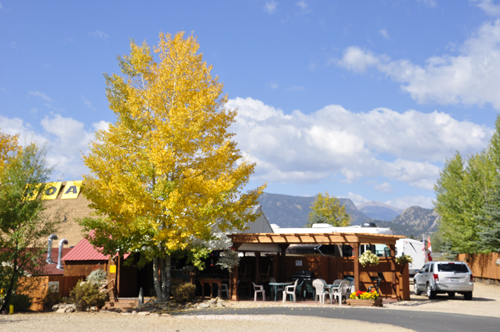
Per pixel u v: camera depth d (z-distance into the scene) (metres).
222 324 13.67
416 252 33.56
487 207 35.88
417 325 13.38
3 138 23.81
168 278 20.41
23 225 18.98
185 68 19.22
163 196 18.27
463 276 22.41
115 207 17.98
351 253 27.61
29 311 18.83
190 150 18.72
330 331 12.23
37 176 19.27
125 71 19.61
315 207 56.53
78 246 23.94
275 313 16.33
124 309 18.69
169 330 12.60
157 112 19.08
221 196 18.42
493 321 14.49
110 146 18.45
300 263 24.44
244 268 24.36
